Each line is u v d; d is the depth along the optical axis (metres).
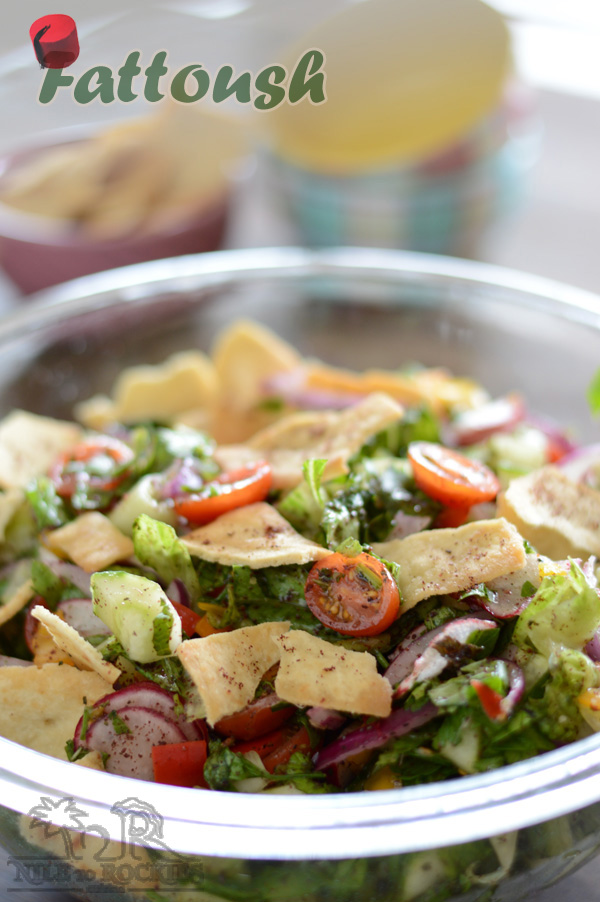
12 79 0.68
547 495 0.41
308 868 0.34
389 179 0.69
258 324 0.61
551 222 0.82
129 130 0.73
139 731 0.37
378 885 0.34
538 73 1.01
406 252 0.73
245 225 0.82
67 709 0.38
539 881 0.37
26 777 0.34
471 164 0.70
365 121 0.68
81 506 0.43
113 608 0.37
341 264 0.58
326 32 0.65
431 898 0.35
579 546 0.40
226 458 0.44
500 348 0.57
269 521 0.40
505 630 0.37
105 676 0.37
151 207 0.69
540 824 0.34
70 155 0.72
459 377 0.58
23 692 0.38
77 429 0.54
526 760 0.35
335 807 0.33
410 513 0.41
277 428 0.45
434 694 0.35
